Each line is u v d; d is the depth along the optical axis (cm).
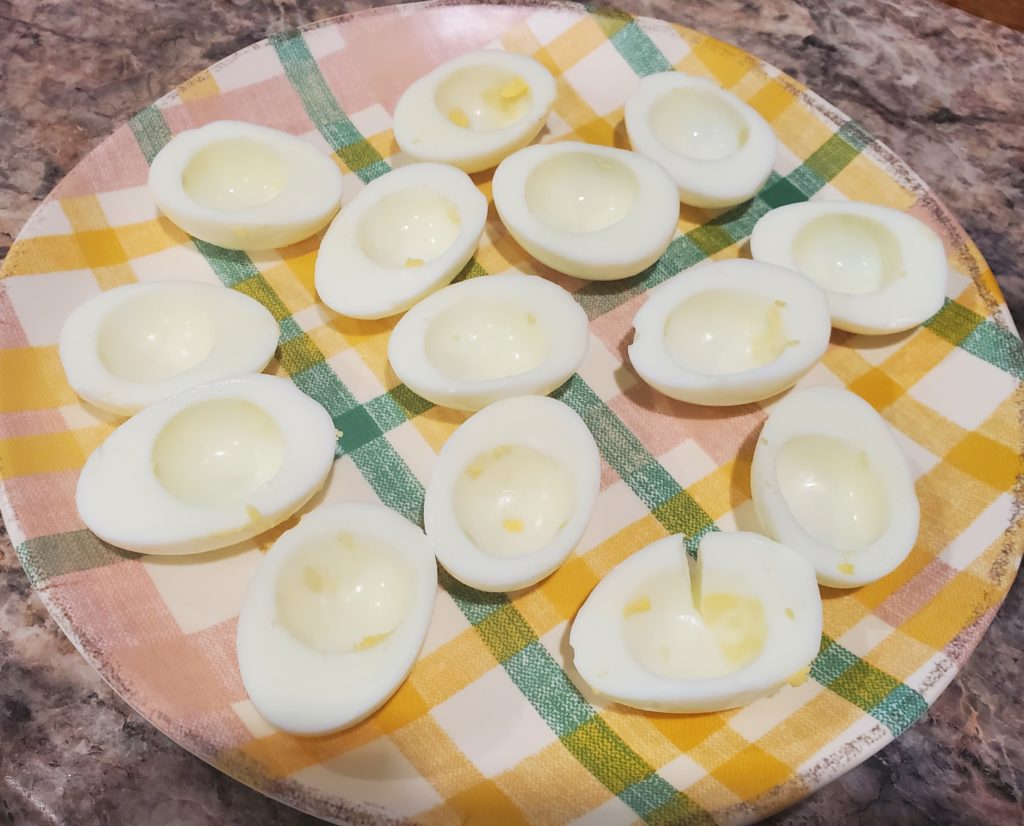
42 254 24
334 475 22
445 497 20
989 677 21
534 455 21
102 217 25
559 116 29
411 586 19
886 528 20
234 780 19
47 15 33
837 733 18
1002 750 20
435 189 25
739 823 17
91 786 19
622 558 21
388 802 17
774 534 20
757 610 19
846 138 27
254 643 18
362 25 29
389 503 22
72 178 25
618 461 22
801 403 21
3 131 30
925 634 19
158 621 19
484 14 29
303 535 19
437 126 27
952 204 29
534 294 23
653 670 19
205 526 19
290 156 26
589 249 24
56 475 21
